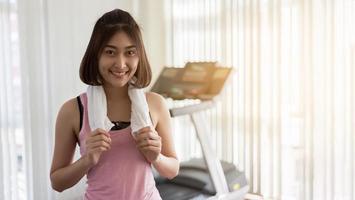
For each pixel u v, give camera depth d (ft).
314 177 9.53
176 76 9.16
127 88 4.04
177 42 12.32
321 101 9.27
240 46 10.67
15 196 9.93
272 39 9.98
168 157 4.23
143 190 3.84
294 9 9.52
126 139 3.81
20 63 9.80
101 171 3.76
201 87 8.52
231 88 11.00
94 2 11.29
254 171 10.74
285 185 10.16
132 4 12.51
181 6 12.10
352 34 8.62
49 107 10.38
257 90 10.44
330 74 9.05
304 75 9.48
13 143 9.80
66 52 10.65
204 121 8.35
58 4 10.40
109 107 3.97
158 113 4.24
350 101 8.81
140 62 3.98
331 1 8.86
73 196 10.88
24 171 10.10
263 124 10.43
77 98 3.96
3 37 9.50
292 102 9.78
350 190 8.98
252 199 10.50
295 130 9.84
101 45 3.69
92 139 3.53
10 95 9.71
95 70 3.85
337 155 9.13
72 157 4.00
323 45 9.10
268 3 9.98
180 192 8.72
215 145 11.55
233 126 11.09
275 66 10.02
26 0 9.78
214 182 8.44
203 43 11.55
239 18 10.62
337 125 9.06
